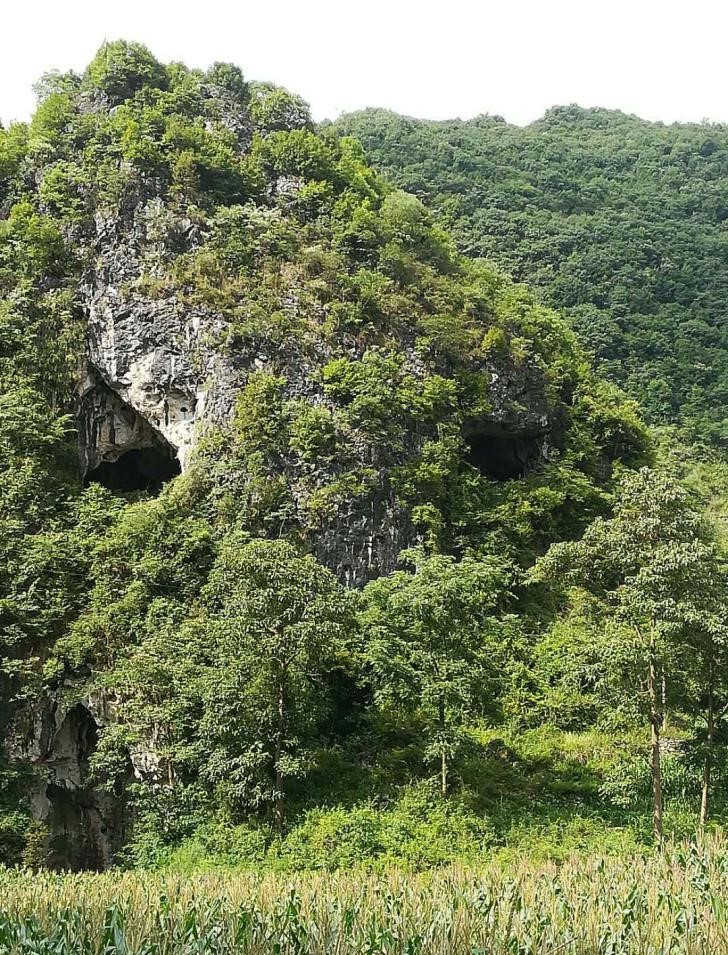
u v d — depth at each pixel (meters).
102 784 29.27
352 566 35.94
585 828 24.39
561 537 41.56
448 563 28.47
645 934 10.91
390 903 12.33
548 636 35.16
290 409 37.97
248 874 19.59
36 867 26.55
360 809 25.08
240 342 39.19
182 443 39.41
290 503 35.88
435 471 38.72
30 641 32.34
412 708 29.28
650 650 22.12
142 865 24.53
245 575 26.28
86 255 42.97
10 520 34.94
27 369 40.81
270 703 25.83
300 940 10.46
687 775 26.66
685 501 23.52
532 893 13.44
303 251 43.94
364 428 38.19
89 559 34.06
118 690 29.38
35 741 31.11
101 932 10.60
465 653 26.61
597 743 29.44
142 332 40.34
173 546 33.94
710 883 13.55
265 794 24.97
